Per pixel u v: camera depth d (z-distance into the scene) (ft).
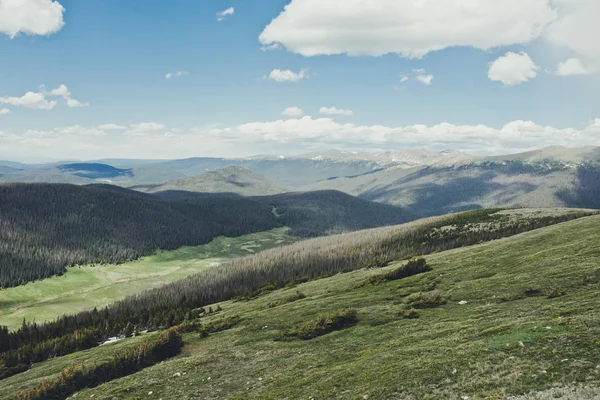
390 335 139.95
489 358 87.20
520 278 168.45
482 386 76.54
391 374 96.22
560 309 110.83
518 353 85.46
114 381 163.63
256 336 188.96
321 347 148.87
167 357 193.36
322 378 110.93
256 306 321.73
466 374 83.41
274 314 234.58
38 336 401.08
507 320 115.44
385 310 179.63
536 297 136.56
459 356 93.61
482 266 225.35
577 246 191.62
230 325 234.17
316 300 254.06
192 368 156.76
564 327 92.32
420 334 128.88
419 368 93.97
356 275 362.12
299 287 395.14
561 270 158.71
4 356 306.76
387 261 428.56
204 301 508.12
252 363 148.36
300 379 116.26
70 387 167.84
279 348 160.86
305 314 213.87
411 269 270.46
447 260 285.43
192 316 368.89
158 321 371.35
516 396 68.69
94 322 429.79
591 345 78.89
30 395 162.40
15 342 386.73
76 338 338.13
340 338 153.58
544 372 73.92
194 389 132.46
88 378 174.60
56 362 272.10
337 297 245.86
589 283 133.39
